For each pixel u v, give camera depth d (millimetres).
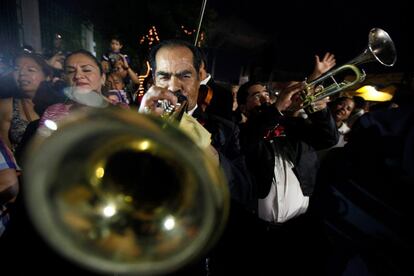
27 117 2309
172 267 769
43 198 708
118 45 4891
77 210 809
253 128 2314
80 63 2012
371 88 8500
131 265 770
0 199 1714
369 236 1495
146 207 922
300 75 15422
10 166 1758
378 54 2545
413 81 1934
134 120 647
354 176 1597
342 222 1636
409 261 1343
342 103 4246
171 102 1217
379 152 1488
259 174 2396
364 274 1467
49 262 1235
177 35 11727
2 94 2338
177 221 852
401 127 1406
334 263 1660
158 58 1604
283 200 2441
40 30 6863
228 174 1619
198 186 800
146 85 2227
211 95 2385
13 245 1253
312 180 2533
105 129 634
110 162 954
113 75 4570
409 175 1343
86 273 1199
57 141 660
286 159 2510
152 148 994
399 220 1384
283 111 2328
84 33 10336
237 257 2318
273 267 2291
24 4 5965
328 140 2564
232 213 2150
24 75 2332
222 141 1964
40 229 709
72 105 1687
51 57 3787
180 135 670
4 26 5367
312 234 2447
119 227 855
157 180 984
